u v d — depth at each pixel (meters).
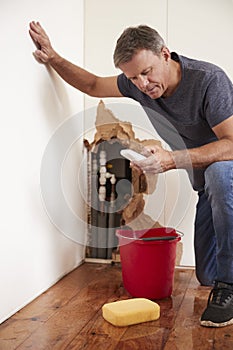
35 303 2.03
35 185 2.08
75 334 1.70
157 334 1.71
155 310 1.83
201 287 2.28
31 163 2.03
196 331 1.74
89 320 1.83
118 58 1.92
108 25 2.69
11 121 1.84
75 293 2.16
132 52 1.89
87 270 2.56
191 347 1.60
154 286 2.07
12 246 1.88
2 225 1.79
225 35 2.53
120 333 1.71
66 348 1.58
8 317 1.85
